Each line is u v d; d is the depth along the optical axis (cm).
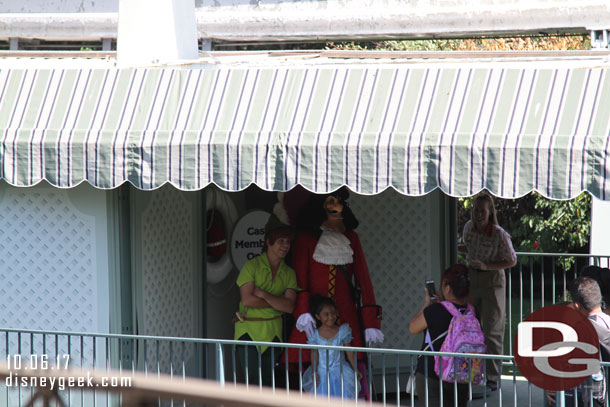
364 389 1748
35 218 1734
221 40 3338
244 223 2052
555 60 1870
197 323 2012
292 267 1770
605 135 1395
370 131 1490
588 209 3512
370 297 1766
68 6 3288
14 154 1600
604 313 1499
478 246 2002
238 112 1569
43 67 1719
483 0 3002
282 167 1508
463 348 1495
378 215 2111
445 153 1449
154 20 1847
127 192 1717
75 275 1728
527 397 1988
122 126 1585
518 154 1420
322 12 3184
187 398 548
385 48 3981
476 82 1520
